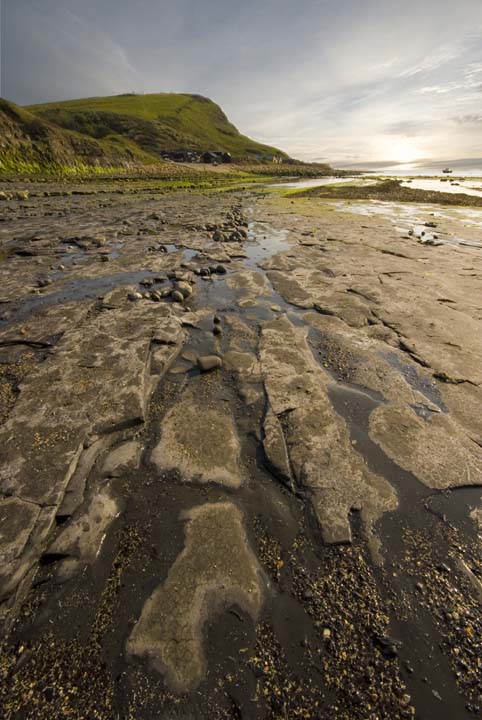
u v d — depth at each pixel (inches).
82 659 88.6
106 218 680.4
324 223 672.4
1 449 142.9
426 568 108.6
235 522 121.3
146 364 203.6
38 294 307.4
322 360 216.8
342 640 91.9
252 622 95.3
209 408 173.9
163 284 334.6
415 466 142.7
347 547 114.1
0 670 87.1
